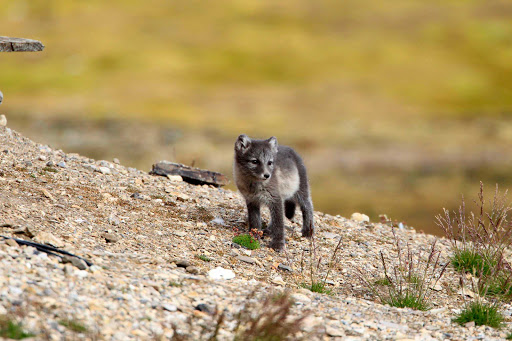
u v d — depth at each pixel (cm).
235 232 1641
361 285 1455
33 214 1370
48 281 966
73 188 1684
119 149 5628
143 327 905
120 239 1370
